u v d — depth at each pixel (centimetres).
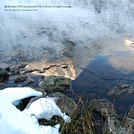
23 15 797
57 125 178
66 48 455
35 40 526
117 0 848
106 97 249
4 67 369
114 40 470
